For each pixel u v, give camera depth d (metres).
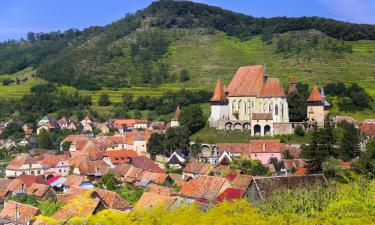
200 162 138.00
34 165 151.38
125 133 185.00
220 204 34.91
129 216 34.31
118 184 120.69
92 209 49.06
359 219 33.00
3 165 173.25
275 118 162.00
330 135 118.12
